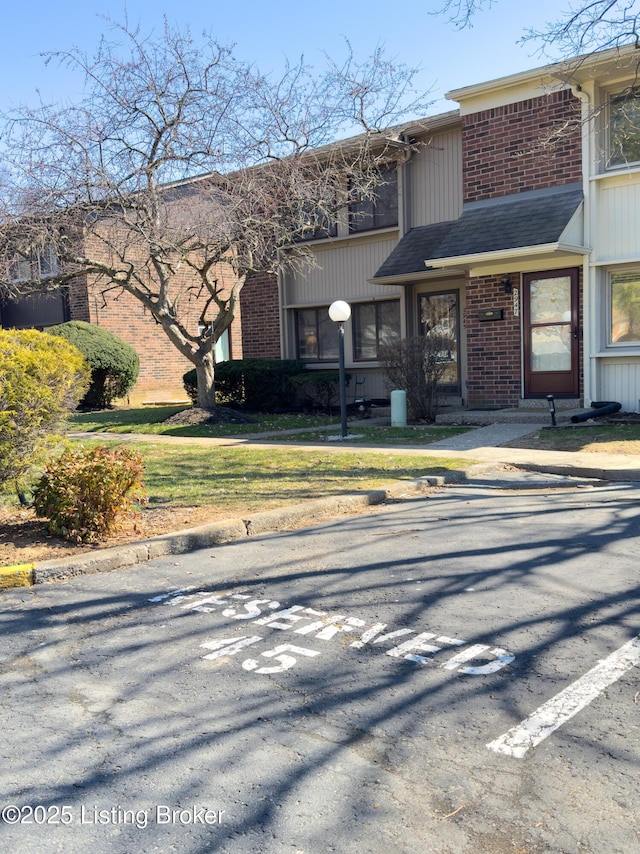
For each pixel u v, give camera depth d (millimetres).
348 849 2684
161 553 6660
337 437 13836
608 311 14273
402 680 3994
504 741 3350
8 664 4457
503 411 15016
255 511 7734
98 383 22609
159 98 14500
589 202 14055
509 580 5469
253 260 16797
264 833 2787
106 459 7055
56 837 2818
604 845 2654
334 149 16969
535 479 9367
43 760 3355
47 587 5906
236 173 15586
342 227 19656
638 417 13328
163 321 16500
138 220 14766
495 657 4215
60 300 25000
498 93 15250
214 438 14719
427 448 11953
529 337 15188
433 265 14852
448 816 2846
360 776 3129
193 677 4156
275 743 3416
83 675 4254
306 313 20938
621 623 4590
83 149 14406
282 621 4930
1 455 6992
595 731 3398
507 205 15195
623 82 13625
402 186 18234
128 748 3428
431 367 15648
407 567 5891
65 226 15078
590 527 6789
